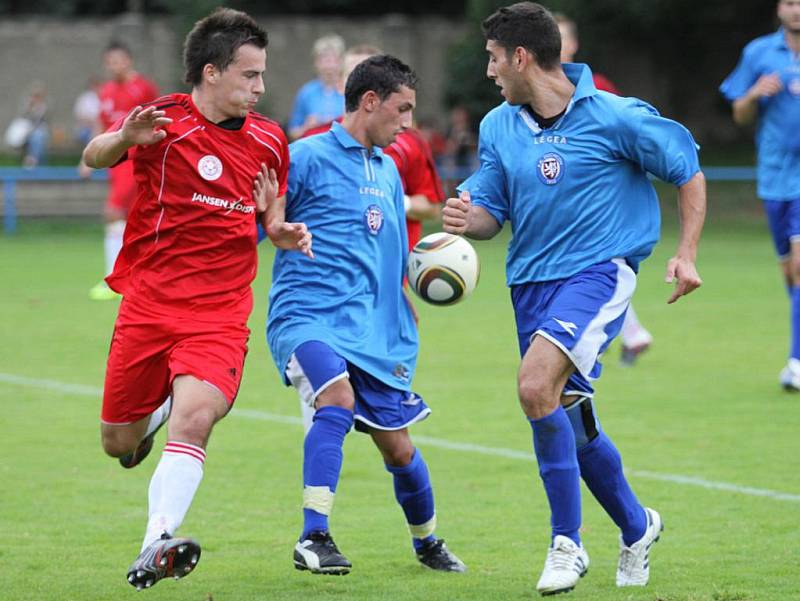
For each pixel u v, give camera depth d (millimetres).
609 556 22891
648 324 55719
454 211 20984
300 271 22375
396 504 26812
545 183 20672
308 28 141125
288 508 26453
